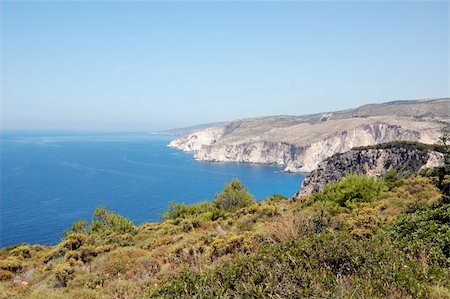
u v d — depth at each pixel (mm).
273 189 145500
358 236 10359
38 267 22375
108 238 29172
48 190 138625
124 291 12391
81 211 104625
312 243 7762
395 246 8484
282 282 6141
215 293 6371
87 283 15367
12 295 15195
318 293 5746
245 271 7020
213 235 21781
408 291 6074
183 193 133375
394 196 22281
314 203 25516
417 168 50562
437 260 7758
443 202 13555
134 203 115562
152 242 23594
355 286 6070
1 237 78812
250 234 15938
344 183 25734
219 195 41406
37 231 84000
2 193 132500
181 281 7203
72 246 26203
